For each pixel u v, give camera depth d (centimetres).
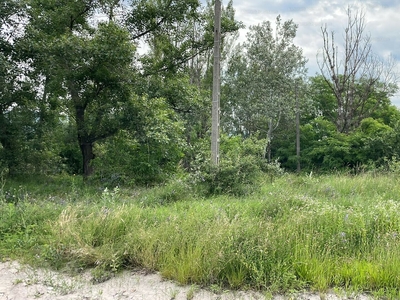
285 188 991
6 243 536
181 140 1316
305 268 414
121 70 1252
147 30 1593
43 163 1488
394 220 535
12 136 1234
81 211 619
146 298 386
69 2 1319
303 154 3231
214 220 545
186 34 1694
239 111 3412
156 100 1306
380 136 2314
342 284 402
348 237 495
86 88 1312
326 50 2992
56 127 1554
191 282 418
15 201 788
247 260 418
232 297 383
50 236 547
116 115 1273
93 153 1447
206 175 956
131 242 486
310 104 3509
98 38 1212
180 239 480
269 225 500
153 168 1174
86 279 436
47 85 1242
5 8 1064
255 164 1033
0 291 402
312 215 551
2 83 1063
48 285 418
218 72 1130
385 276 394
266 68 3359
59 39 1146
